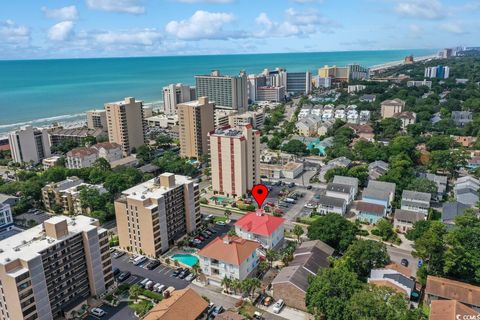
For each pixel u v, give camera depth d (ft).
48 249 365.20
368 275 431.43
